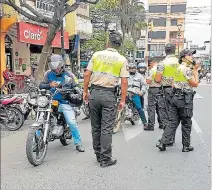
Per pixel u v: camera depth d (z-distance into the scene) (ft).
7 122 25.41
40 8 51.34
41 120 16.96
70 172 15.53
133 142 21.63
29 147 15.80
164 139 19.20
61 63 18.13
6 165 16.56
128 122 29.25
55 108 18.07
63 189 13.53
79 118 31.17
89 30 74.13
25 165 16.56
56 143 21.13
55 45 55.93
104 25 93.91
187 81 18.63
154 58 25.26
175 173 15.34
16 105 25.58
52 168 16.11
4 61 46.62
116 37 16.35
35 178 14.76
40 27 50.42
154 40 218.59
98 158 17.07
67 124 19.31
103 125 16.29
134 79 26.07
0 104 25.22
